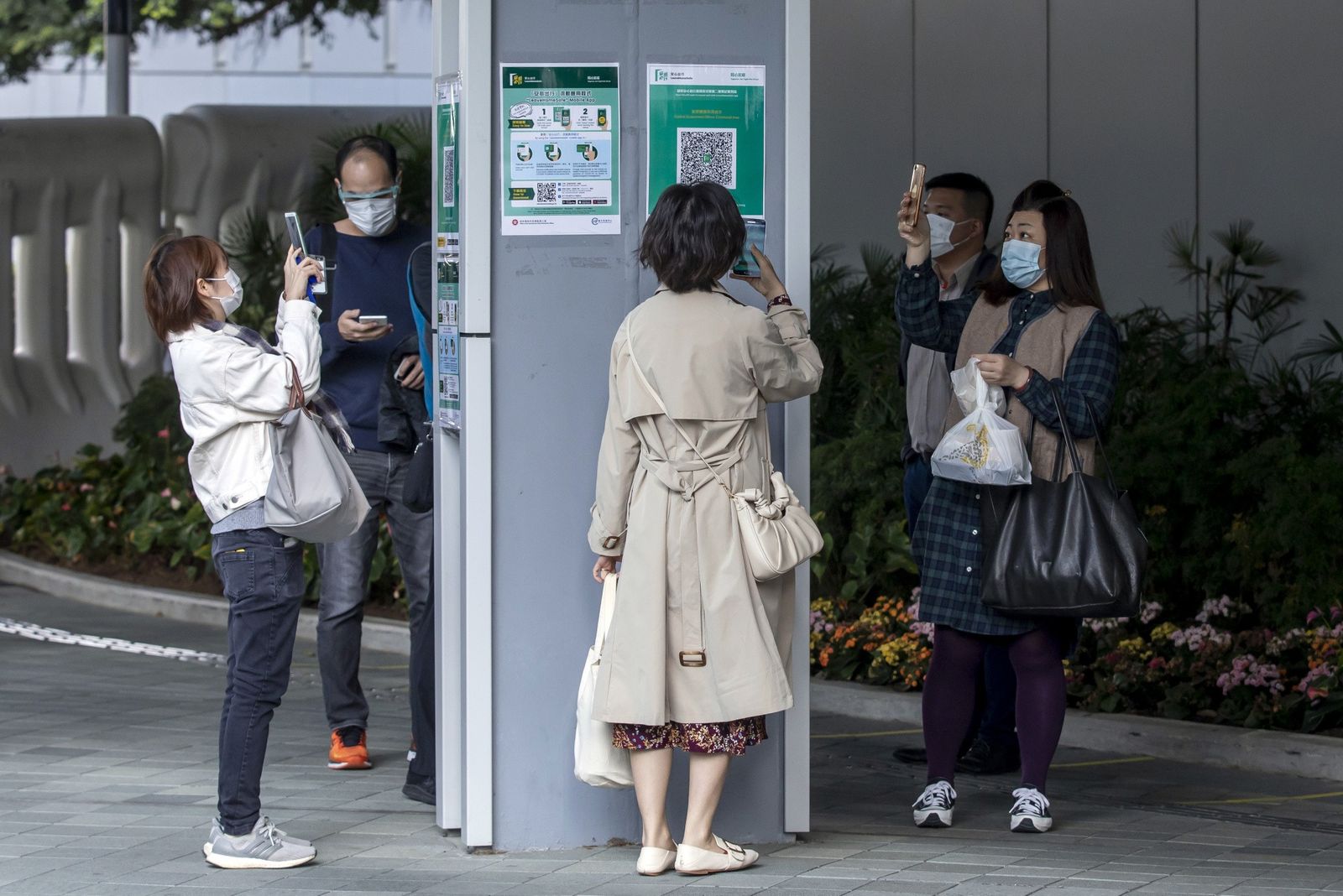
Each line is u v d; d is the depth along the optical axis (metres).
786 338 6.66
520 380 6.87
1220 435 10.96
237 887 6.41
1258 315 12.35
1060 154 13.92
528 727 6.96
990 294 7.78
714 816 7.07
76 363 18.06
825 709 10.74
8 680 11.05
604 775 6.56
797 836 7.19
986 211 8.80
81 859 6.82
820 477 12.09
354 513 6.68
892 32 15.23
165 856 6.88
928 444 8.64
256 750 6.70
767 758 7.10
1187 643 10.09
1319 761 8.80
